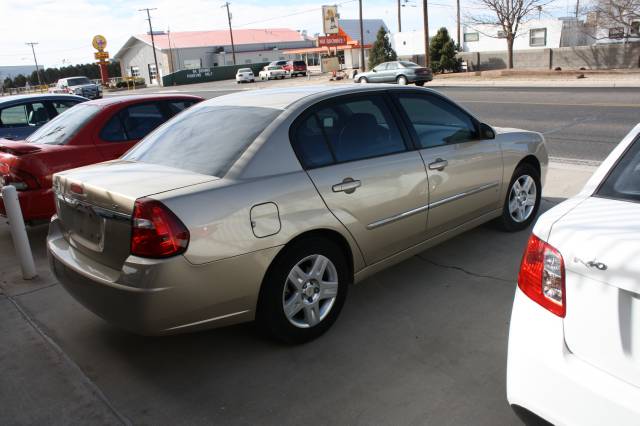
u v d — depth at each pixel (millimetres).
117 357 3377
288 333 3299
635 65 30562
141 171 3309
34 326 3764
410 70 27719
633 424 1793
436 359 3180
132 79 66000
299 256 3248
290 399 2885
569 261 2016
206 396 2949
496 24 33312
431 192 4051
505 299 3879
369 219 3609
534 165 5293
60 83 41906
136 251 2787
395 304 3889
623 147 2648
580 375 1941
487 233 5195
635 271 1817
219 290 2926
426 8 32906
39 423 2758
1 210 5410
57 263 3387
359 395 2887
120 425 2723
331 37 51750
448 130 4363
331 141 3527
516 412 2217
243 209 2963
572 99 16500
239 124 3496
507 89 22141
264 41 76062
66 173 3539
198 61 70938
